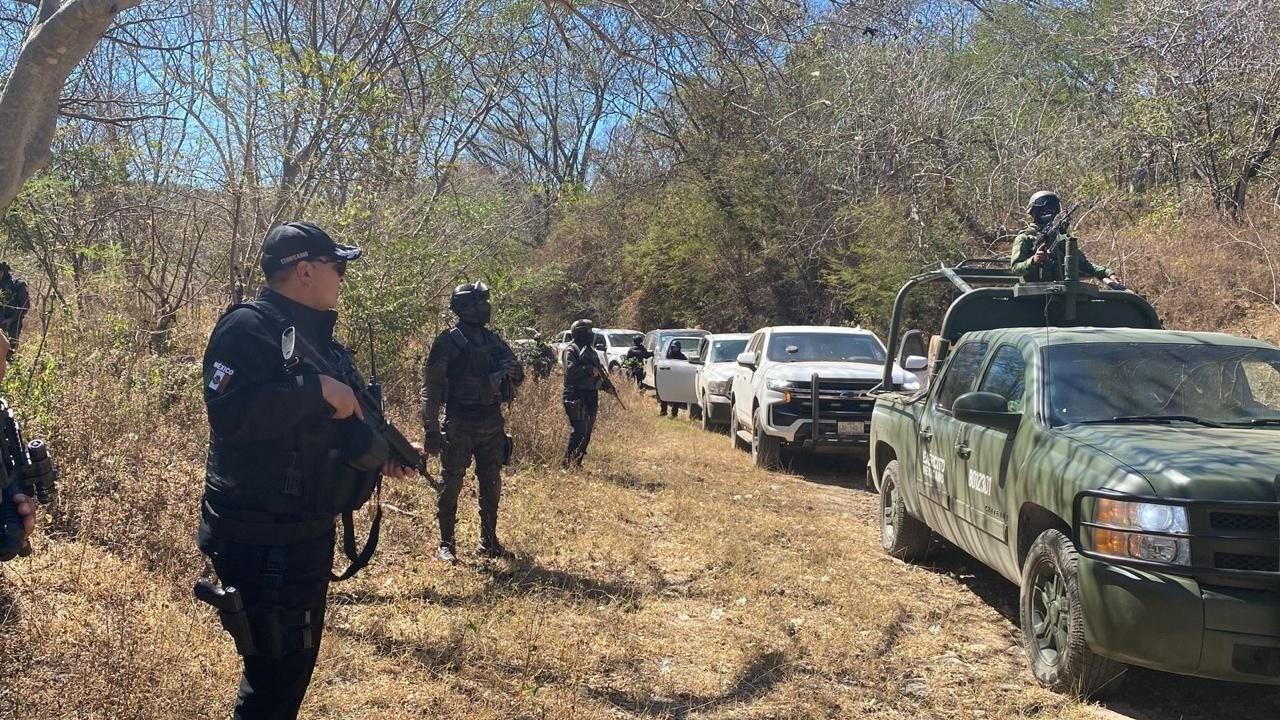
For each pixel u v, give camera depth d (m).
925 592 6.35
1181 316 15.23
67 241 8.67
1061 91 21.12
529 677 4.54
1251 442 4.54
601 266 31.23
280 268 3.08
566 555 6.73
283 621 2.95
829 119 17.58
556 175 16.48
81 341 7.38
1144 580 4.09
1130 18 18.84
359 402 3.18
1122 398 5.18
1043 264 7.25
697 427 16.61
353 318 9.95
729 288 27.27
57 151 9.37
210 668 4.09
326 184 10.28
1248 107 17.69
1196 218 17.34
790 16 5.93
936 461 6.28
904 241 19.80
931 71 19.73
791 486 10.19
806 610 5.81
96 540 5.41
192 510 5.46
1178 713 4.45
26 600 4.51
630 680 4.65
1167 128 17.94
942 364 7.15
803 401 10.86
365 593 5.55
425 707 4.13
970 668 4.99
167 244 10.16
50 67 3.45
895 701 4.57
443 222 11.28
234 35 11.05
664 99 10.05
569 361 9.98
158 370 7.34
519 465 9.48
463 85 12.05
